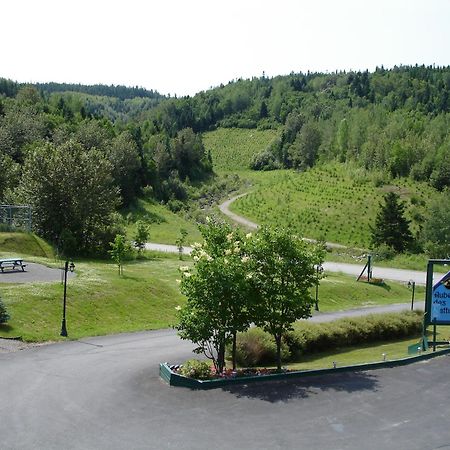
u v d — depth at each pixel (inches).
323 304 1450.5
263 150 6628.9
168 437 451.5
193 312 637.9
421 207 3056.1
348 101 7160.4
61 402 541.3
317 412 502.6
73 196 1834.4
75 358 743.1
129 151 3528.5
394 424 473.7
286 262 645.9
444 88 7224.4
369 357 855.7
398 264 2288.4
